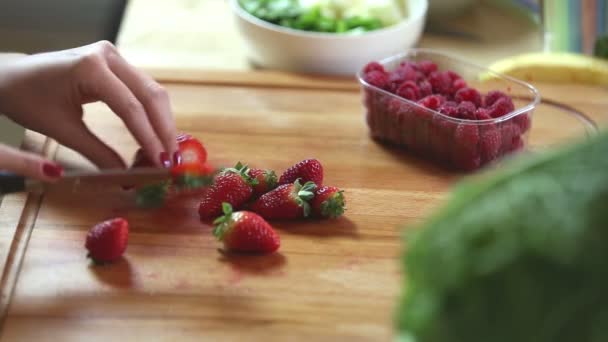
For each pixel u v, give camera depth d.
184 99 1.08
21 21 1.36
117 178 0.85
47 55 0.92
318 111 1.07
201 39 1.26
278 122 1.05
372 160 0.99
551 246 0.60
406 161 0.99
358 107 1.08
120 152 0.99
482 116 0.96
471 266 0.62
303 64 1.16
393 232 0.89
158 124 0.91
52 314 0.79
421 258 0.63
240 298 0.81
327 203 0.89
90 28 1.36
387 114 1.00
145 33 1.26
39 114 0.90
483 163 0.97
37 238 0.86
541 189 0.62
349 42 1.14
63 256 0.85
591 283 0.60
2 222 0.87
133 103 0.89
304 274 0.83
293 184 0.89
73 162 0.96
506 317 0.61
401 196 0.94
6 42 1.34
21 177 0.83
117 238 0.83
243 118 1.05
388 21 1.22
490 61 1.21
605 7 1.24
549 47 1.25
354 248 0.86
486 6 1.34
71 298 0.80
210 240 0.87
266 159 0.99
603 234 0.60
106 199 0.91
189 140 0.94
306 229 0.88
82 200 0.91
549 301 0.61
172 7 1.34
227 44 1.25
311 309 0.80
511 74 1.14
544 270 0.61
